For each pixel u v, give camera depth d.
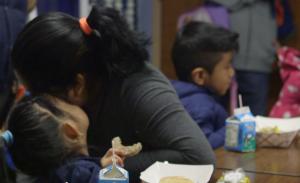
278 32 3.77
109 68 1.34
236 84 3.36
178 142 1.31
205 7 3.58
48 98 1.28
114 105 1.39
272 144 1.80
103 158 1.23
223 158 1.64
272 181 1.36
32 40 1.27
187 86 2.12
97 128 1.45
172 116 1.33
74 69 1.29
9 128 1.23
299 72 3.28
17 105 1.29
